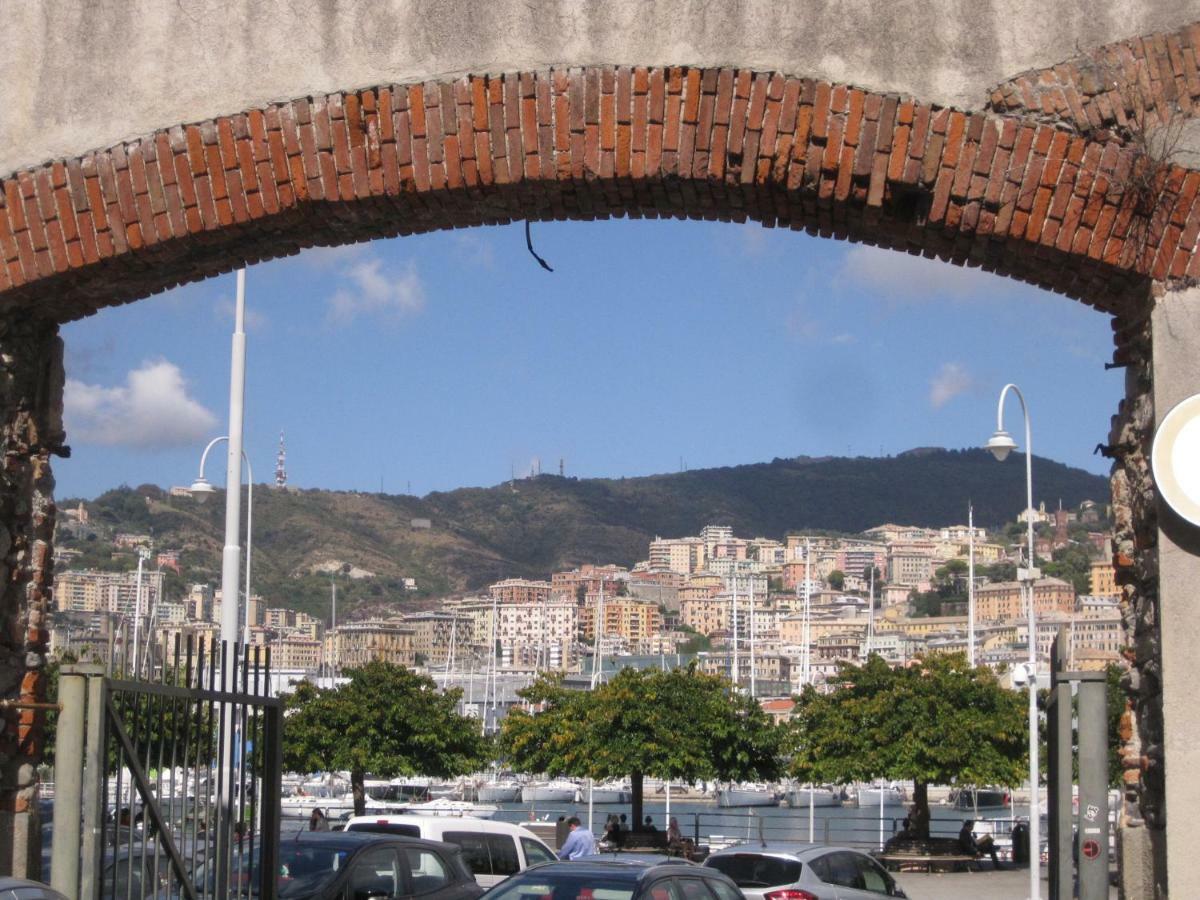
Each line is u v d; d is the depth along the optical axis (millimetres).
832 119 8102
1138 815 8414
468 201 8555
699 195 8492
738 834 66625
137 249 8398
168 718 8281
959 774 38562
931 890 31078
